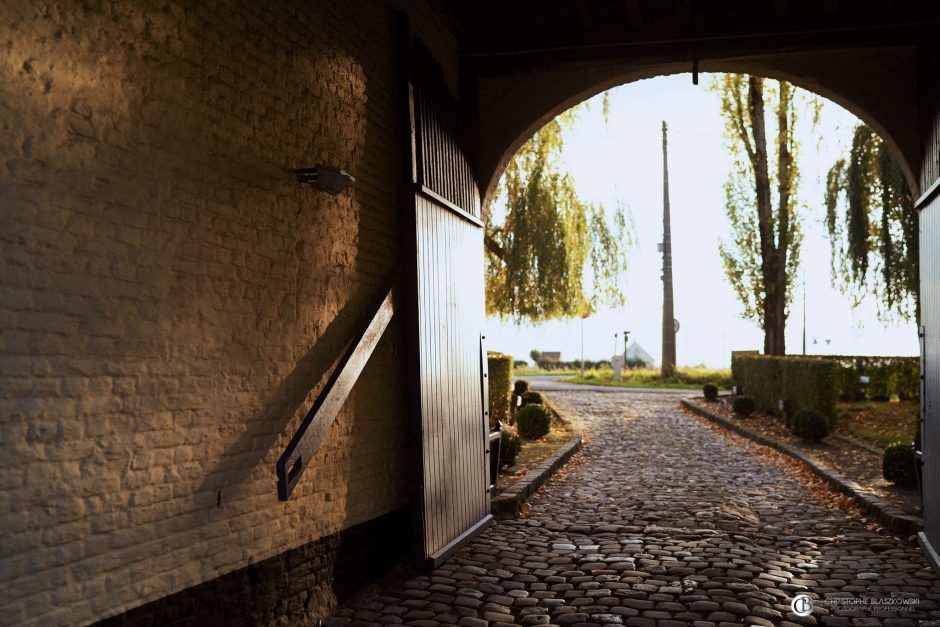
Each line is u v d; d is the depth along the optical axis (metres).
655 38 7.38
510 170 19.23
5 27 2.77
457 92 7.74
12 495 2.78
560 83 7.91
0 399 2.74
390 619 4.71
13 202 2.79
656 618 4.68
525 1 6.93
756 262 19.67
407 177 6.03
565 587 5.33
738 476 10.21
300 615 4.58
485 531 7.08
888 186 15.29
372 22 5.82
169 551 3.53
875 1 6.88
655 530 6.97
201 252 3.79
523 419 13.37
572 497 8.75
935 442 5.89
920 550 6.22
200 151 3.80
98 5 3.18
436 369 6.29
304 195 4.76
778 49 7.20
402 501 6.15
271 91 4.43
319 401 4.55
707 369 29.97
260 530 4.22
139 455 3.37
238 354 4.06
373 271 5.74
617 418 17.83
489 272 19.55
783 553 6.20
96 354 3.15
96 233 3.15
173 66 3.62
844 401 17.06
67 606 2.99
